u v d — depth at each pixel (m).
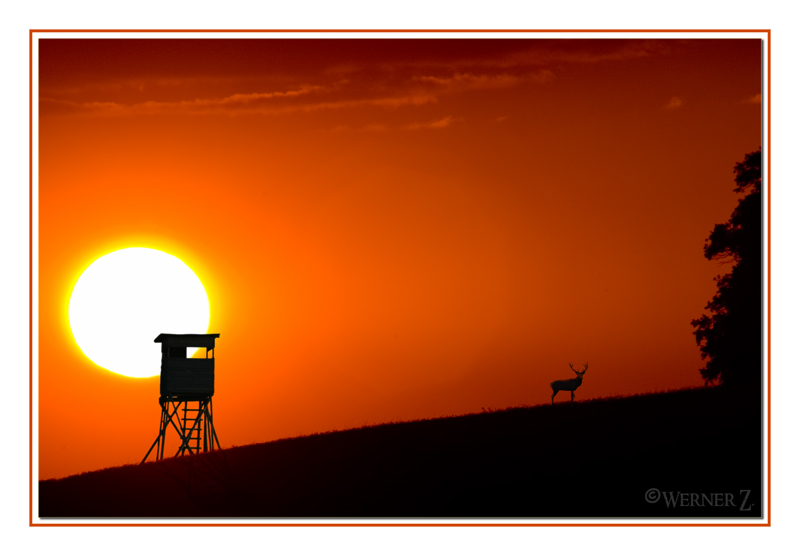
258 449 91.00
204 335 85.19
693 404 91.62
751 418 88.88
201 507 79.25
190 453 86.25
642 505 79.06
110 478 84.25
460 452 86.81
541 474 83.19
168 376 83.94
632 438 87.75
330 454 88.00
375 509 78.19
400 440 90.00
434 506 78.00
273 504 79.00
